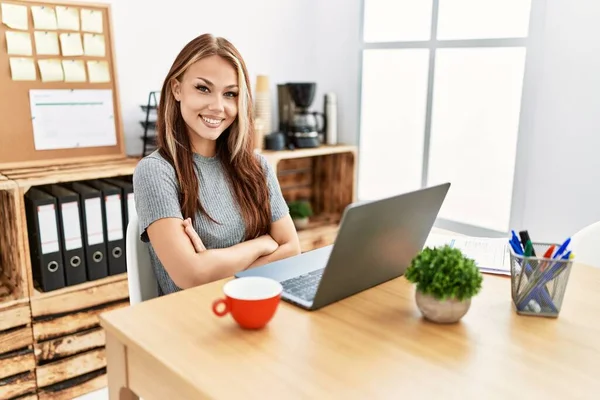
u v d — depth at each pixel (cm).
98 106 231
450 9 262
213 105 152
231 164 164
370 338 96
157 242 141
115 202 213
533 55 231
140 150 256
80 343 212
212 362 88
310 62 316
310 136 283
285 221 170
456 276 99
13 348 196
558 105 225
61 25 218
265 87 275
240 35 281
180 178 151
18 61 210
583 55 214
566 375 85
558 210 230
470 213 271
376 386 81
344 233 99
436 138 278
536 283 105
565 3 217
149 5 248
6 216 199
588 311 109
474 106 260
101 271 214
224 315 102
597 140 213
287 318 104
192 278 137
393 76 291
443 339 97
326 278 104
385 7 287
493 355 91
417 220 118
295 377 83
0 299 196
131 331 98
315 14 312
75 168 214
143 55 250
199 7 264
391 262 120
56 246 202
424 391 80
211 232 154
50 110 219
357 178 319
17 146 213
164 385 91
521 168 242
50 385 207
